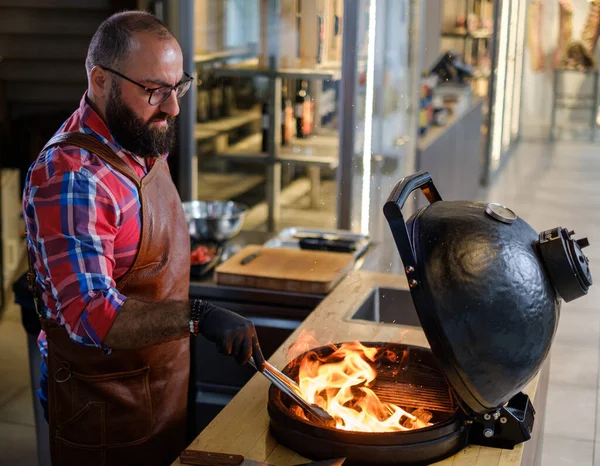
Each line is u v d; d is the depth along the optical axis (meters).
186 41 3.91
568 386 3.81
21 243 5.11
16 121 5.36
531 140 10.55
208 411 2.65
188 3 3.87
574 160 9.30
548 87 10.98
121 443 1.84
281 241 3.10
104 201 1.62
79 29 5.05
